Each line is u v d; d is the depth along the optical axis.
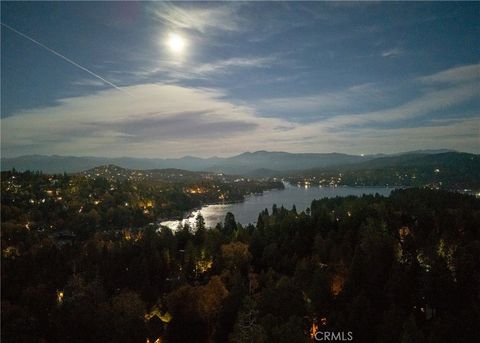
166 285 90.50
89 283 82.75
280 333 49.34
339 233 105.75
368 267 67.19
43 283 83.94
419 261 77.88
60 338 60.50
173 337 65.94
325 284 63.62
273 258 94.06
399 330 48.38
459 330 46.59
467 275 62.03
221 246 105.75
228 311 62.81
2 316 60.84
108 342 57.59
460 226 101.00
